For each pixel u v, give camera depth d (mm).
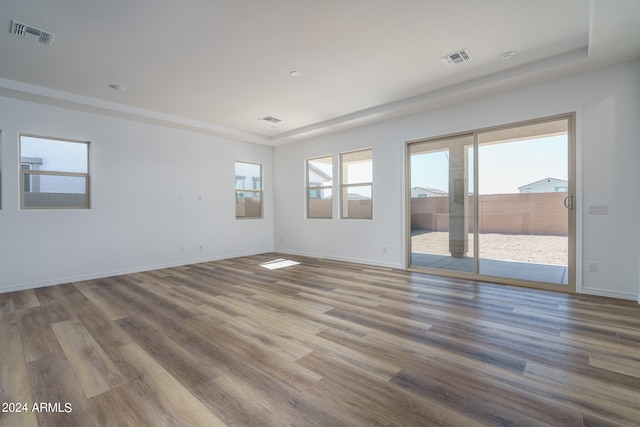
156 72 3623
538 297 3512
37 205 4320
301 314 3041
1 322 2881
